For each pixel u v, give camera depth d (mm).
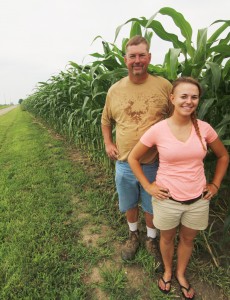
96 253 1850
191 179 1216
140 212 2354
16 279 1589
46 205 2555
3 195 2826
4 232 2123
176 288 1538
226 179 1835
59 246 1909
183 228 1382
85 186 3064
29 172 3600
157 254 1750
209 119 1727
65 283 1582
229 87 1573
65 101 4875
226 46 1368
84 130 3975
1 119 14609
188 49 1651
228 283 1528
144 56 1339
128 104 1488
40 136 6582
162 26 1498
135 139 1496
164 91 1472
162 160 1267
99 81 2336
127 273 1672
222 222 2047
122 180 1665
